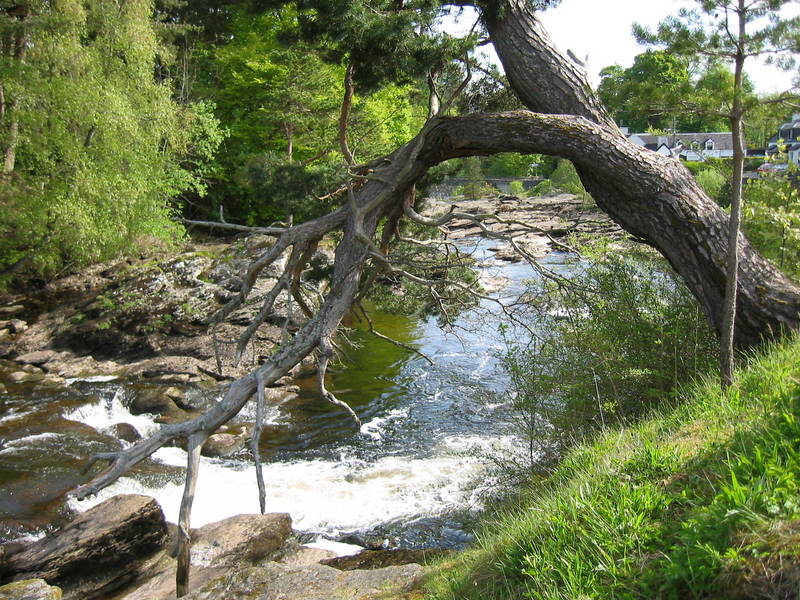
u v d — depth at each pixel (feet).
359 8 27.14
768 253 31.45
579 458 19.79
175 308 60.54
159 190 80.18
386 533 29.37
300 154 91.91
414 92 38.09
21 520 30.22
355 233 26.40
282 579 20.01
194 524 31.09
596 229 37.35
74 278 70.54
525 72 29.99
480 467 35.37
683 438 15.51
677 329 26.12
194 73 100.22
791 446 11.09
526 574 12.34
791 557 8.73
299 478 35.73
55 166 65.00
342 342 61.36
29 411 44.57
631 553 10.91
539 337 29.09
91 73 64.49
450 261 35.40
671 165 26.86
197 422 22.66
